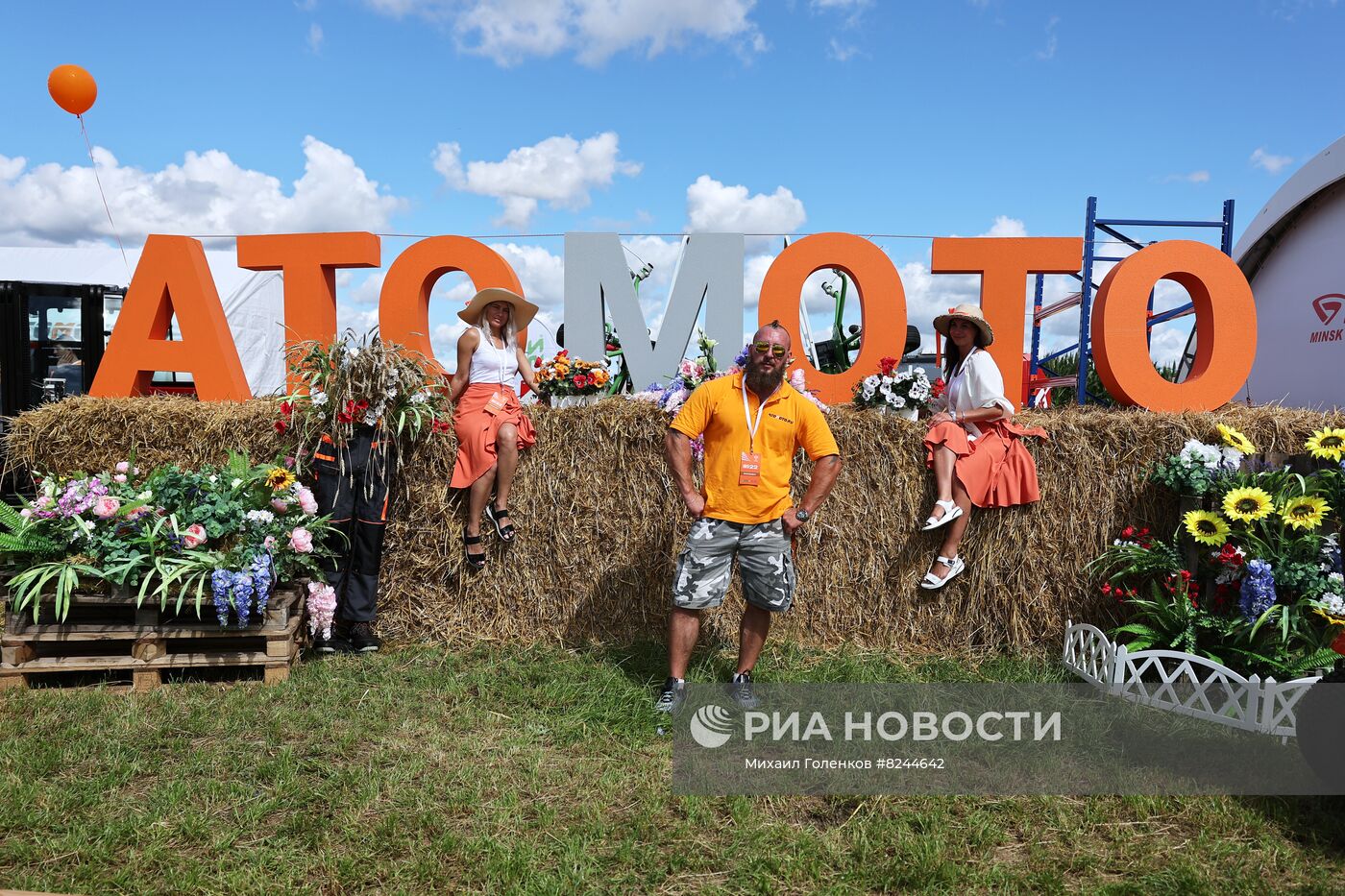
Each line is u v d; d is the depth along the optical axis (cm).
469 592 444
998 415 413
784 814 265
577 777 286
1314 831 253
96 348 698
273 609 371
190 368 499
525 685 376
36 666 355
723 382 330
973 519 429
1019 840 253
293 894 217
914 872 229
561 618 442
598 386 459
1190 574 382
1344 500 362
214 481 392
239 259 519
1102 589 420
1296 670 334
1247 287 491
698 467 426
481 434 419
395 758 299
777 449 327
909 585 433
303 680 372
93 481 377
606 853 240
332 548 417
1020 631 429
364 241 503
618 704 349
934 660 418
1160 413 438
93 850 234
